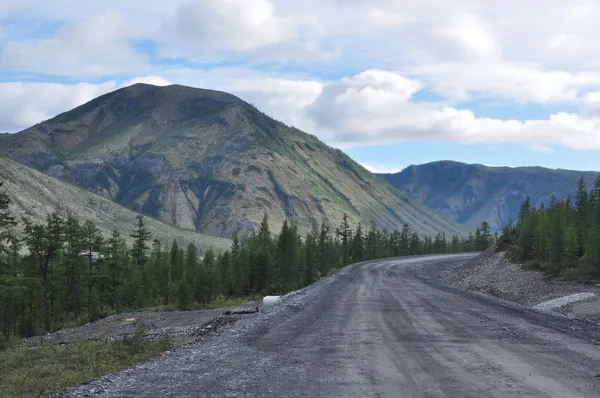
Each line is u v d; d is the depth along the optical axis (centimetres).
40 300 6900
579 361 1085
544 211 6106
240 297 8538
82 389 880
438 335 1497
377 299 2872
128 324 5306
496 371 980
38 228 6322
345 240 12638
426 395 796
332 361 1109
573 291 2906
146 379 959
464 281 4838
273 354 1216
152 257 9256
